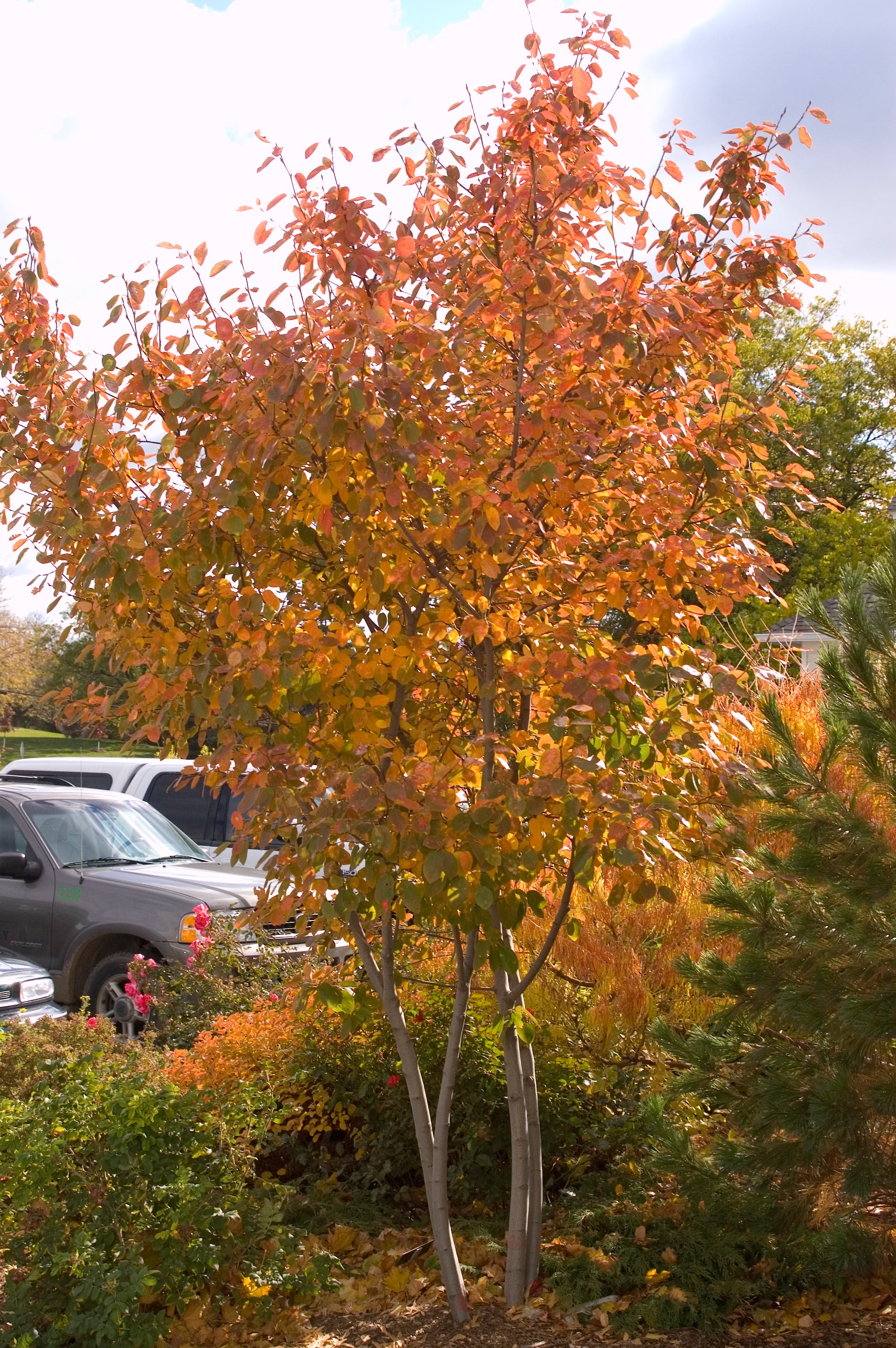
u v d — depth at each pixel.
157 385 3.80
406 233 3.79
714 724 4.09
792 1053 3.98
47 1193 3.71
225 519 3.34
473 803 3.70
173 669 3.78
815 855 3.88
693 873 5.89
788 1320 3.78
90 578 3.73
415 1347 3.68
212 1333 3.79
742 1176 4.11
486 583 3.75
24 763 11.98
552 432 3.54
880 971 3.76
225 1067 4.93
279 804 3.43
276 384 3.18
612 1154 5.16
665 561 3.59
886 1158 3.65
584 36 3.74
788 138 4.06
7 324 4.21
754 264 4.13
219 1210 3.94
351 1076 5.18
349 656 3.70
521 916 3.70
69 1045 4.89
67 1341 3.65
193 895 7.59
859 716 3.93
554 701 3.64
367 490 3.37
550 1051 5.21
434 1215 3.95
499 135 3.75
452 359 3.56
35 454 4.05
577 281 3.48
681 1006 5.45
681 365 4.05
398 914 4.12
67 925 7.84
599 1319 3.81
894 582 3.99
